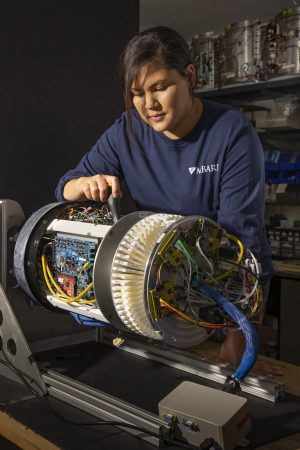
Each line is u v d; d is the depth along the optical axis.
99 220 1.37
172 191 1.49
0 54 1.84
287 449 1.02
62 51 2.01
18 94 1.91
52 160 2.03
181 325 1.14
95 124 2.14
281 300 3.35
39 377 1.28
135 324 1.14
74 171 1.62
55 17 1.97
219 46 3.56
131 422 1.07
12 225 1.48
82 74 2.08
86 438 1.05
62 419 1.13
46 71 1.97
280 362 1.48
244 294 1.11
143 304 1.08
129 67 1.16
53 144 2.03
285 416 1.14
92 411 1.16
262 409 1.17
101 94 2.15
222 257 1.14
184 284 1.06
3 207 1.46
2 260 1.47
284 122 3.63
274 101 3.91
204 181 1.43
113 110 2.20
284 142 4.00
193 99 1.35
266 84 3.43
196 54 3.70
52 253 1.38
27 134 1.95
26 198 1.98
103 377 1.36
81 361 1.48
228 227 1.33
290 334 3.32
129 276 1.09
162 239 1.03
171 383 1.32
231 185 1.36
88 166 1.62
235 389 1.07
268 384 1.23
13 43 1.87
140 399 1.23
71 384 1.25
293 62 3.15
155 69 1.15
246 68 3.39
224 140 1.37
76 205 1.47
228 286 1.13
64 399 1.23
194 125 1.39
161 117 1.23
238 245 1.15
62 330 1.60
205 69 3.67
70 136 2.07
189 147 1.42
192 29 4.23
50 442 1.04
